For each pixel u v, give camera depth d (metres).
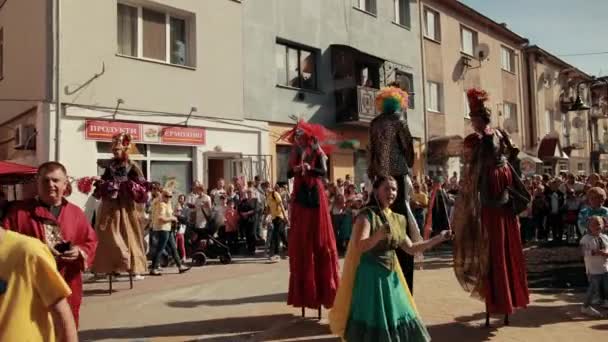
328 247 6.27
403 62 22.73
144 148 13.41
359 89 18.73
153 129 13.50
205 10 14.88
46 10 11.92
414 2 23.67
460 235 5.86
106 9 12.73
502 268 5.57
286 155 17.47
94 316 6.78
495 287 5.57
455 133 26.03
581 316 6.16
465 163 5.91
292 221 6.38
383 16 21.81
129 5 13.55
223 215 12.43
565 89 37.66
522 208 5.67
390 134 5.59
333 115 19.02
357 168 20.16
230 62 15.52
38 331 2.52
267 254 13.12
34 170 7.75
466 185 5.85
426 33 24.69
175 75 14.11
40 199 4.13
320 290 6.20
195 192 12.53
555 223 15.41
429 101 24.62
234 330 5.94
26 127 12.59
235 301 7.48
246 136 15.93
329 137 6.68
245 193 13.57
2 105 14.39
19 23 13.10
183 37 14.76
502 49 31.30
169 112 13.92
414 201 12.08
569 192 14.84
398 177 5.55
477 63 28.06
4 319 2.44
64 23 12.02
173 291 8.35
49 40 11.89
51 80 11.86
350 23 20.03
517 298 5.66
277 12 17.08
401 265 5.52
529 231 15.16
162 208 10.18
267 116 16.58
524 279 5.74
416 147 23.34
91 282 9.36
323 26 18.84
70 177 11.11
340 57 18.97
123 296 8.02
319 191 6.34
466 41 27.92
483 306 6.67
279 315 6.57
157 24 14.16
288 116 17.28
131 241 8.12
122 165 8.16
